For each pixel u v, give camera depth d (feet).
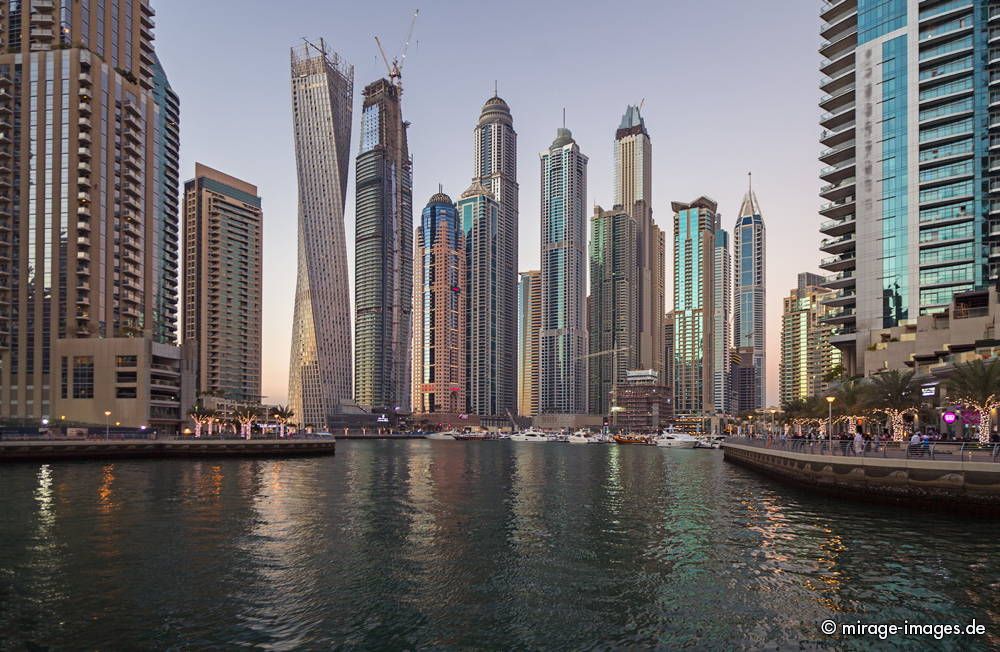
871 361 380.58
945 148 391.45
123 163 549.54
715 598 87.76
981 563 104.32
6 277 502.79
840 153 451.53
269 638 73.26
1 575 97.14
